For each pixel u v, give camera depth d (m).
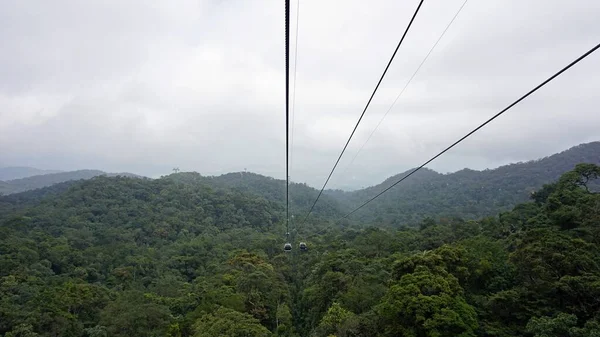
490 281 27.69
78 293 35.78
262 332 25.14
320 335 28.73
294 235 85.69
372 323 25.50
